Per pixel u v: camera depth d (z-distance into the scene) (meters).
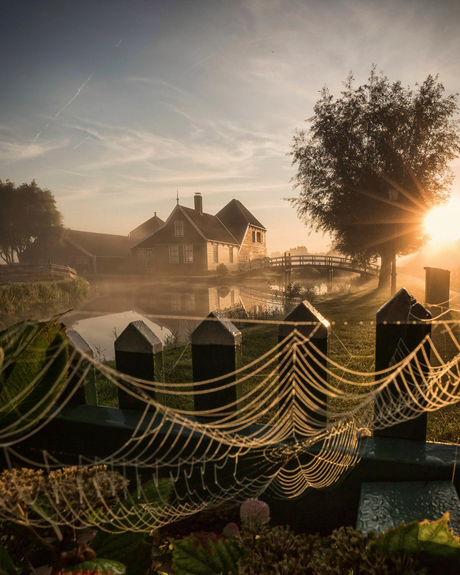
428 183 18.67
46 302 19.41
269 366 4.05
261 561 0.84
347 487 1.23
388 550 0.77
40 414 0.96
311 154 20.66
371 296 13.20
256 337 6.04
